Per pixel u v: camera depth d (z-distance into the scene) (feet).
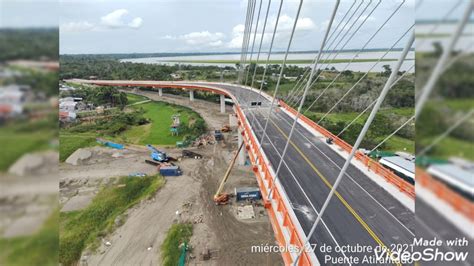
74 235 74.23
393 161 75.72
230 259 63.52
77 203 88.79
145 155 127.13
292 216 42.04
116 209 85.56
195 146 135.03
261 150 66.95
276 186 47.01
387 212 42.68
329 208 44.01
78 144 136.36
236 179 100.12
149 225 77.20
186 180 101.45
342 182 52.70
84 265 65.00
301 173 56.95
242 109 120.57
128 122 173.17
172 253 66.44
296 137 81.66
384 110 120.88
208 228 73.82
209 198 88.07
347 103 138.21
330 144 74.79
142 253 67.67
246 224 74.28
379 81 153.79
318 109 140.56
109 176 106.42
